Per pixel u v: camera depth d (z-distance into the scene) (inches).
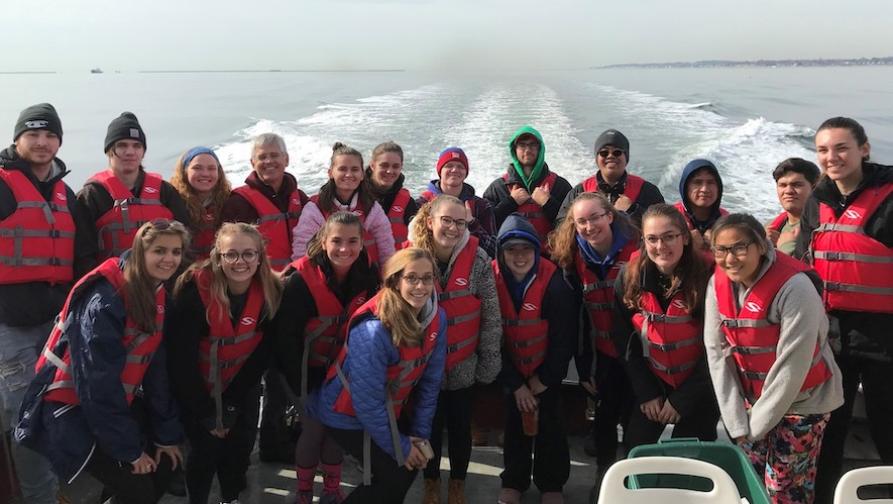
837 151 116.1
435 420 126.0
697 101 1108.5
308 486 125.0
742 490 93.8
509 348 126.3
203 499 121.0
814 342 98.2
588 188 177.8
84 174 545.3
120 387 101.6
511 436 127.3
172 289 116.3
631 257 117.4
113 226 143.5
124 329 103.0
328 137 628.1
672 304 113.2
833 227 119.6
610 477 84.8
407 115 827.4
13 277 128.5
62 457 102.3
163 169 545.3
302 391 119.7
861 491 128.3
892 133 792.3
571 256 130.1
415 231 123.9
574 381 154.9
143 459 105.7
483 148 545.6
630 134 665.0
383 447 108.8
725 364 107.4
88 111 1068.5
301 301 117.2
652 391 118.2
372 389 106.2
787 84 1915.6
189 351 112.0
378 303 107.7
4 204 128.3
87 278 102.0
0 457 122.7
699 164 148.8
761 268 102.4
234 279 110.3
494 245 162.2
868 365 119.4
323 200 155.8
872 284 115.2
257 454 149.2
